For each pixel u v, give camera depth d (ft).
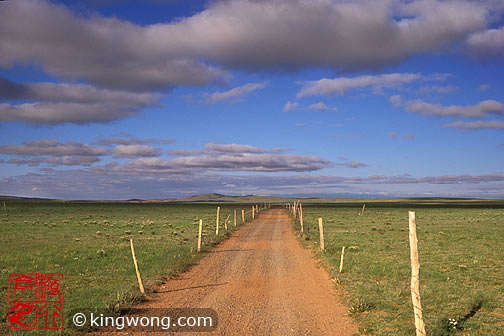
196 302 38.32
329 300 39.06
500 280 47.19
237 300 39.22
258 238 103.91
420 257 65.62
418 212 254.47
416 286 26.13
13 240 89.81
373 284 43.83
